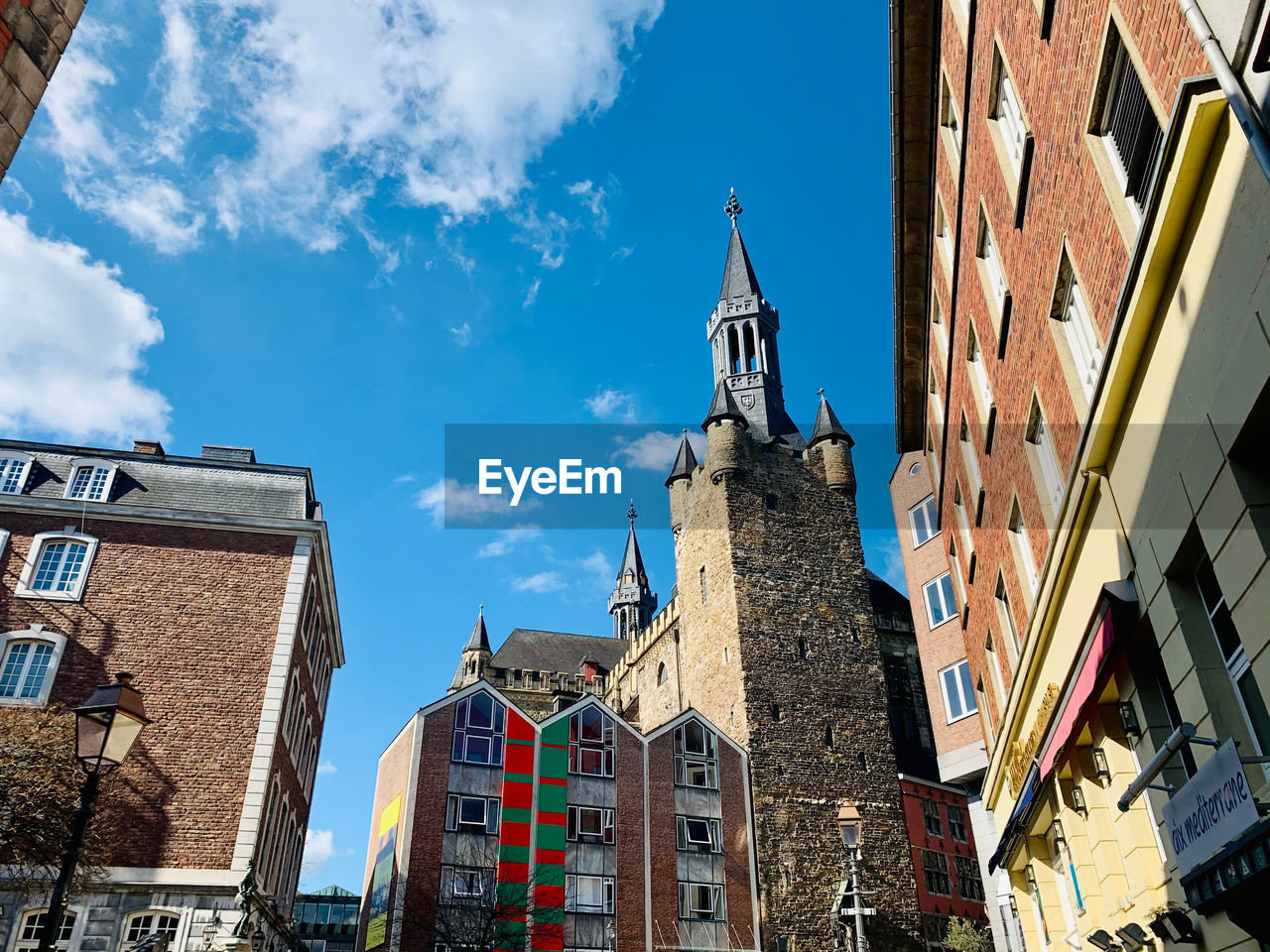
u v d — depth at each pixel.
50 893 20.59
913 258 21.05
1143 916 10.88
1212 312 7.24
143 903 21.62
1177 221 7.57
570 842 37.16
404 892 33.75
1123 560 9.88
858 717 45.53
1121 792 11.39
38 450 27.45
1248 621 7.27
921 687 52.12
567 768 38.78
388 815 37.59
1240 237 6.70
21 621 24.52
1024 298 12.88
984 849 25.88
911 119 17.84
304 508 28.44
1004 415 15.16
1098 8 8.73
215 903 21.97
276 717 24.61
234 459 30.03
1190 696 8.62
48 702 23.62
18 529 25.58
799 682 45.59
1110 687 11.20
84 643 24.59
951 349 19.31
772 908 38.84
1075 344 11.30
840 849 41.50
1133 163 8.73
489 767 37.50
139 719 9.51
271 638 25.69
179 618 25.42
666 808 39.59
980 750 25.70
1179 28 7.17
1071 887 15.77
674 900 37.53
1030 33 10.92
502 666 73.19
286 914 29.16
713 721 46.97
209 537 26.67
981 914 44.00
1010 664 17.69
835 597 48.75
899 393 25.48
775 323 61.81
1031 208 11.88
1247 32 6.05
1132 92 8.57
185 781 23.38
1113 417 9.50
